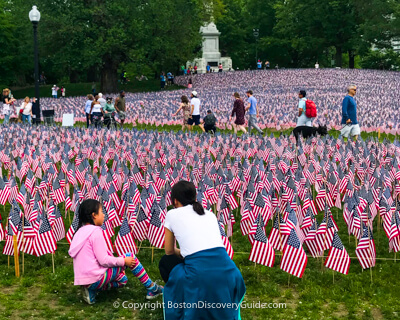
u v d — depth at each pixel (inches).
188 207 222.2
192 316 208.1
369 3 2679.6
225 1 3376.0
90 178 425.1
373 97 1349.7
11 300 263.1
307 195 374.0
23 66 2450.8
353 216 315.3
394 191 418.6
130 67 2402.8
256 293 273.9
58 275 294.0
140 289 277.4
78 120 1232.2
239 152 573.3
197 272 209.5
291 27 3004.4
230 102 1279.5
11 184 407.5
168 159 533.3
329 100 1272.1
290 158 530.9
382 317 245.6
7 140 642.2
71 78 2834.6
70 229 310.8
